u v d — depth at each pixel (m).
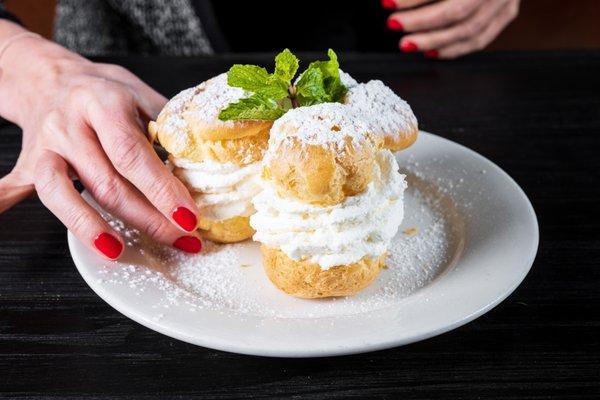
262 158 0.46
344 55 0.71
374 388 0.37
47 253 0.47
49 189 0.44
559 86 0.67
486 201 0.48
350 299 0.42
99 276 0.41
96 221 0.43
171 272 0.44
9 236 0.49
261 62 0.69
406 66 0.70
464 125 0.61
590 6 0.92
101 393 0.37
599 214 0.50
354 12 0.80
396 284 0.43
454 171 0.51
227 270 0.44
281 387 0.37
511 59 0.71
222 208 0.46
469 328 0.41
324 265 0.41
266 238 0.42
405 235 0.47
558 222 0.49
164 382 0.38
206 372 0.38
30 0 0.93
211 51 0.74
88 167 0.46
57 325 0.41
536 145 0.58
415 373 0.38
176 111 0.47
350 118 0.42
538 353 0.39
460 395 0.37
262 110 0.44
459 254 0.45
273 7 0.76
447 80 0.68
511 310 0.42
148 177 0.44
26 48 0.58
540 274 0.45
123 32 0.78
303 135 0.40
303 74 0.46
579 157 0.57
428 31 0.72
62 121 0.48
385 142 0.45
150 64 0.68
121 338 0.40
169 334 0.37
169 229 0.45
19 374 0.38
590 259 0.46
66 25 0.79
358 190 0.41
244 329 0.38
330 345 0.36
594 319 0.41
